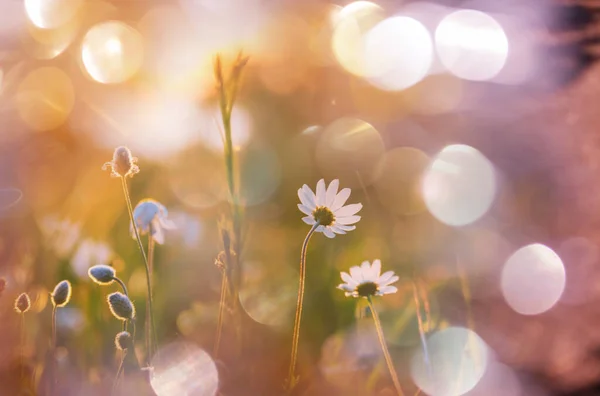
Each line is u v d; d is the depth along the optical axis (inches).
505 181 56.9
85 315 37.7
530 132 64.9
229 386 35.5
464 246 47.7
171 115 64.9
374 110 74.8
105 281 32.9
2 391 34.5
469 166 59.0
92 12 95.8
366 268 33.7
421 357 37.4
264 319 39.7
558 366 37.2
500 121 68.5
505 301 42.4
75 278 39.5
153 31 90.4
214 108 63.9
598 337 38.9
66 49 86.4
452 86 81.5
